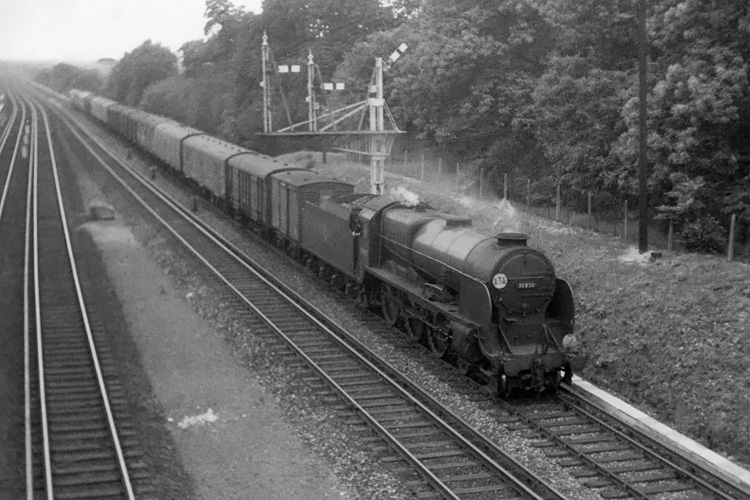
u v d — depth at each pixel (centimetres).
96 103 9519
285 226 3072
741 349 1703
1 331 2122
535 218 3030
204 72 7956
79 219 3953
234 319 2312
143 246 3394
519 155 3572
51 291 2558
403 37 4722
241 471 1395
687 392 1723
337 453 1456
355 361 1955
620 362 1920
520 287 1723
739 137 2408
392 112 4478
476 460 1420
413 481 1347
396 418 1611
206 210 4241
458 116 3662
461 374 1858
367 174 4234
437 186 3728
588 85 2742
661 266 2139
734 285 1905
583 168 2903
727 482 1335
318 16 6003
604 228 2803
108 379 1809
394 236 2186
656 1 2516
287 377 1852
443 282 1911
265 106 3900
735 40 2275
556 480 1353
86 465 1386
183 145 4931
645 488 1329
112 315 2350
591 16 2847
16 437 1484
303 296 2573
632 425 1588
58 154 6347
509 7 3525
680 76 2269
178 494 1300
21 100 13338
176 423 1605
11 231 3494
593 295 2152
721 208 2370
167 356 2019
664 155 2378
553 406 1702
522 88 3497
